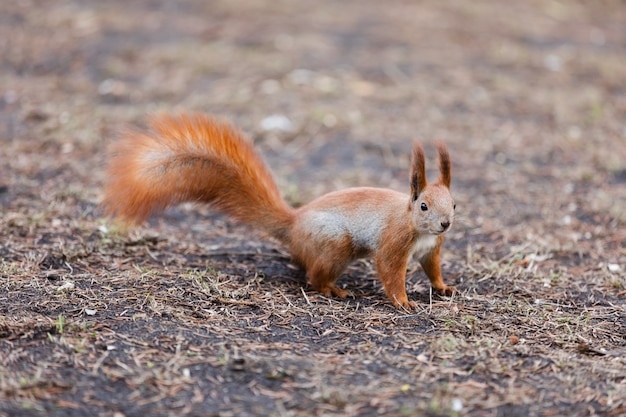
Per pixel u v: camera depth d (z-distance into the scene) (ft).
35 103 55.52
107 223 37.19
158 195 31.55
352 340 26.81
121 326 26.66
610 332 28.55
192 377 23.50
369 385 23.34
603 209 42.52
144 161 31.48
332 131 53.16
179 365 24.12
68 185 42.34
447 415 21.85
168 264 33.30
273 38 72.13
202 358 24.62
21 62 64.80
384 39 74.95
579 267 35.55
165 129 32.17
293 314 28.89
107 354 24.62
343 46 71.87
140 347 25.23
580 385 23.86
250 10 81.51
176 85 59.72
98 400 22.15
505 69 69.51
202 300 29.50
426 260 31.24
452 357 25.43
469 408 22.35
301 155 49.98
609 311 30.58
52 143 48.65
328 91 60.08
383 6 88.53
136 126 51.88
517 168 49.29
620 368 25.11
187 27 74.79
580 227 40.52
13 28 73.61
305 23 78.48
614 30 90.02
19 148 47.55
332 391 22.63
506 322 28.86
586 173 47.80
